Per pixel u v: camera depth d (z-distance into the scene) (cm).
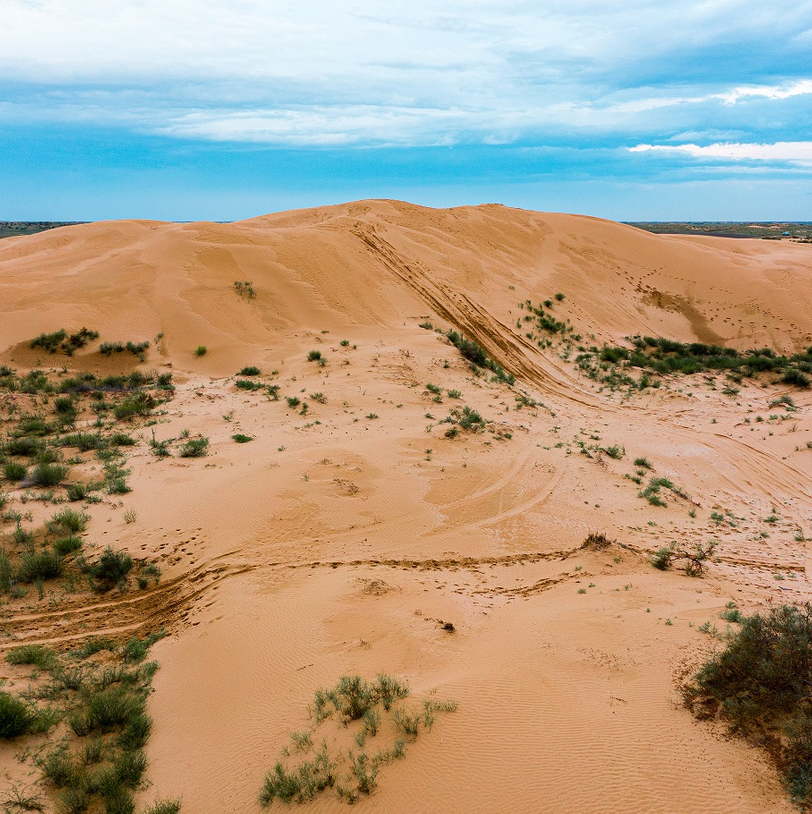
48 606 982
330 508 1310
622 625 840
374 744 586
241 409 2106
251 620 899
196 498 1310
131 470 1516
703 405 2667
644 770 540
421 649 775
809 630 680
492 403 2367
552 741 579
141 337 2761
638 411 2602
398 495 1413
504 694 655
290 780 555
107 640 909
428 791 526
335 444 1694
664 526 1434
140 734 690
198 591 1024
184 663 827
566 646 776
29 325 2680
